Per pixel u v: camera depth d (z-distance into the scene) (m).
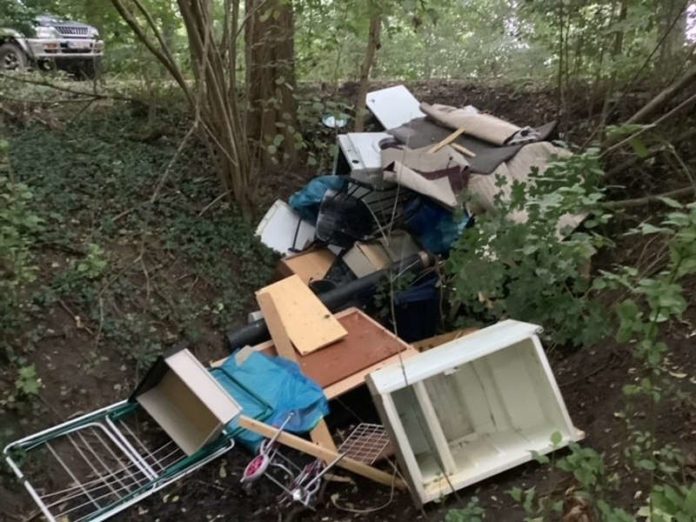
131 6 5.20
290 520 3.40
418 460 3.47
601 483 2.62
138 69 5.92
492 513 2.99
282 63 5.89
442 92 7.30
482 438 3.58
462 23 7.18
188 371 3.72
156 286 4.71
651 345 2.13
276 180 6.13
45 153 5.32
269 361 4.32
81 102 6.23
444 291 4.91
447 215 4.94
